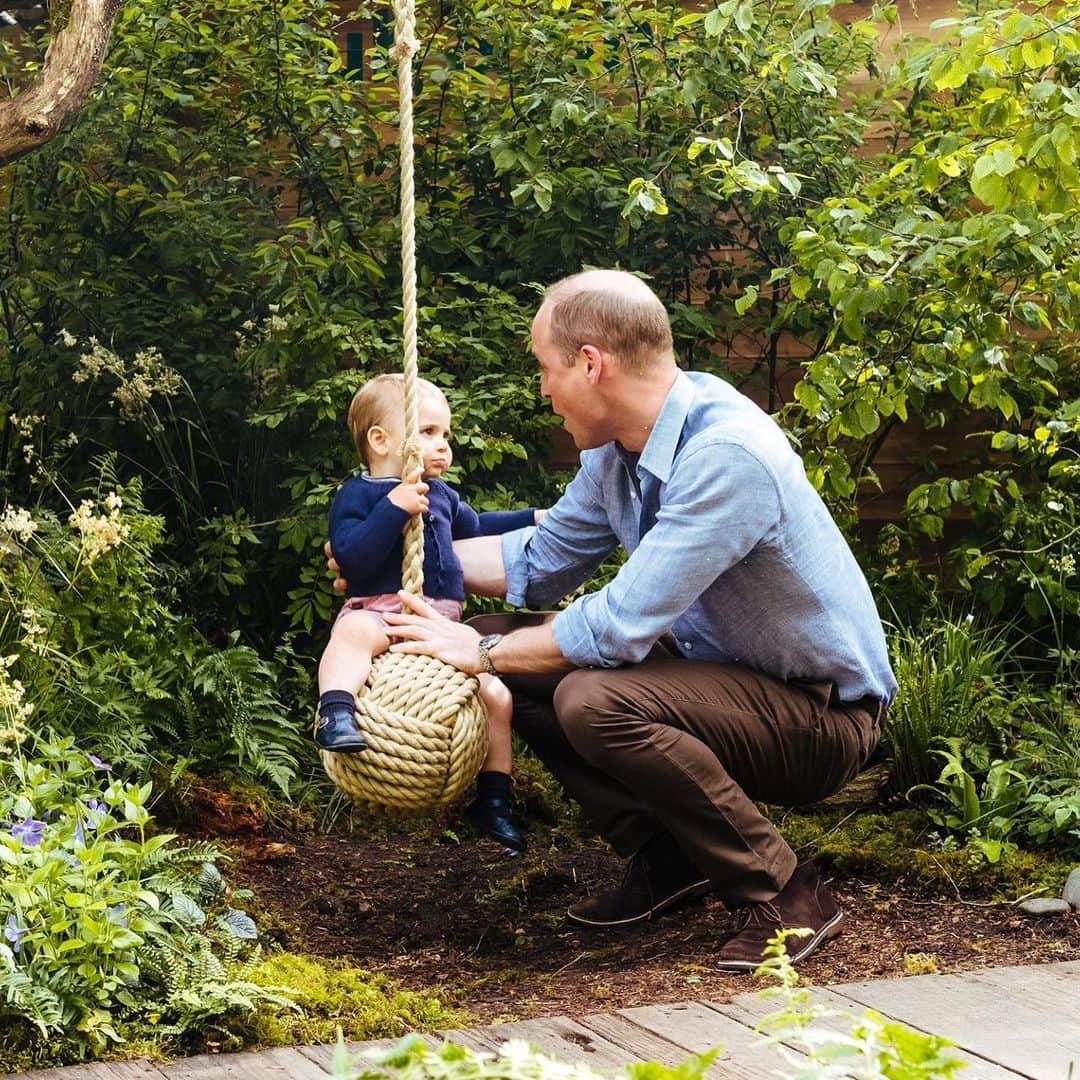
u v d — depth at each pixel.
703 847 2.95
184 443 5.36
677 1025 2.34
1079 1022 2.33
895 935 3.13
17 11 6.02
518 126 5.23
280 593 5.16
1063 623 5.12
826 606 3.01
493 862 4.04
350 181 5.45
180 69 5.52
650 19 5.24
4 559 4.14
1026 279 4.70
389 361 4.91
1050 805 3.71
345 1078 0.84
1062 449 5.27
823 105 5.38
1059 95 3.85
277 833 4.12
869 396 4.35
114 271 5.34
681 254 5.39
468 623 3.43
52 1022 2.31
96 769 3.33
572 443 5.52
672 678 2.97
